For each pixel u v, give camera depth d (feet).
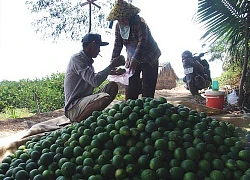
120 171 6.22
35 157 6.90
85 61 12.71
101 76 12.35
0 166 6.99
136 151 6.57
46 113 24.03
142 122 7.20
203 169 6.19
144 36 14.34
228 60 31.30
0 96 32.65
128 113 7.59
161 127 7.11
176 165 6.25
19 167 6.60
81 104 12.57
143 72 15.25
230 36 17.99
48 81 37.24
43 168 6.60
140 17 14.75
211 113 15.81
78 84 12.93
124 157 6.48
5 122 20.43
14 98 33.27
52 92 32.17
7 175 6.61
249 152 6.54
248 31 17.60
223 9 17.11
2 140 12.57
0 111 30.83
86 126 7.60
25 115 27.27
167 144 6.56
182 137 6.84
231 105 20.76
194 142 6.72
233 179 6.19
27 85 37.37
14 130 17.90
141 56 14.75
